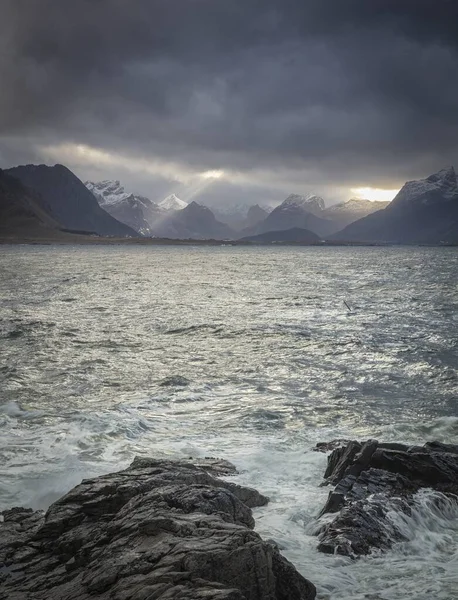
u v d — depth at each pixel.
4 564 10.77
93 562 9.86
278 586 9.72
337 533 12.27
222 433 20.06
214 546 9.45
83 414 21.88
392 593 10.23
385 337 39.59
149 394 25.19
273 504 14.18
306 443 19.05
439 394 25.81
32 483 15.23
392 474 15.38
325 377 28.69
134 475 13.72
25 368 29.52
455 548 12.18
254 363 31.58
